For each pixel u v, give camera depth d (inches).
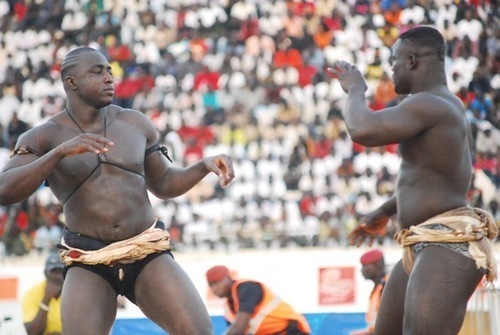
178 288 446.0
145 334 861.2
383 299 471.8
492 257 453.1
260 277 904.3
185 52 1502.2
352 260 902.4
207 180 1305.4
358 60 1455.5
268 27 1510.8
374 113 449.1
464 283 439.5
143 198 461.7
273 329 740.7
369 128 443.8
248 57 1476.4
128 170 458.9
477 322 775.1
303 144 1332.4
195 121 1405.0
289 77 1443.2
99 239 453.7
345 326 873.5
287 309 743.7
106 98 458.6
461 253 441.7
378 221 511.8
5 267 1051.9
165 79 1465.3
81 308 438.3
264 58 1472.7
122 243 450.0
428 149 454.3
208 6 1558.8
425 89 467.8
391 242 1052.5
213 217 1256.2
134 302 464.4
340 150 1326.3
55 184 459.5
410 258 455.2
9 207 1231.5
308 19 1504.7
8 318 956.0
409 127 446.9
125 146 462.0
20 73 1504.7
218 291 750.5
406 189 462.9
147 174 480.7
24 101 1472.7
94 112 462.3
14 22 1569.9
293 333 742.5
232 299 756.6
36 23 1571.1
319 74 1443.2
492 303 773.9
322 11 1509.6
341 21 1497.3
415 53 469.4
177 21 1550.2
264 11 1534.2
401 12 1485.0
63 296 445.7
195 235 1136.8
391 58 483.8
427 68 468.4
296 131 1363.2
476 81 1360.7
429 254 444.5
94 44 1537.9
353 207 1221.1
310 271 893.2
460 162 458.0
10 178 428.8
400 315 465.7
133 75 1473.9
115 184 454.6
